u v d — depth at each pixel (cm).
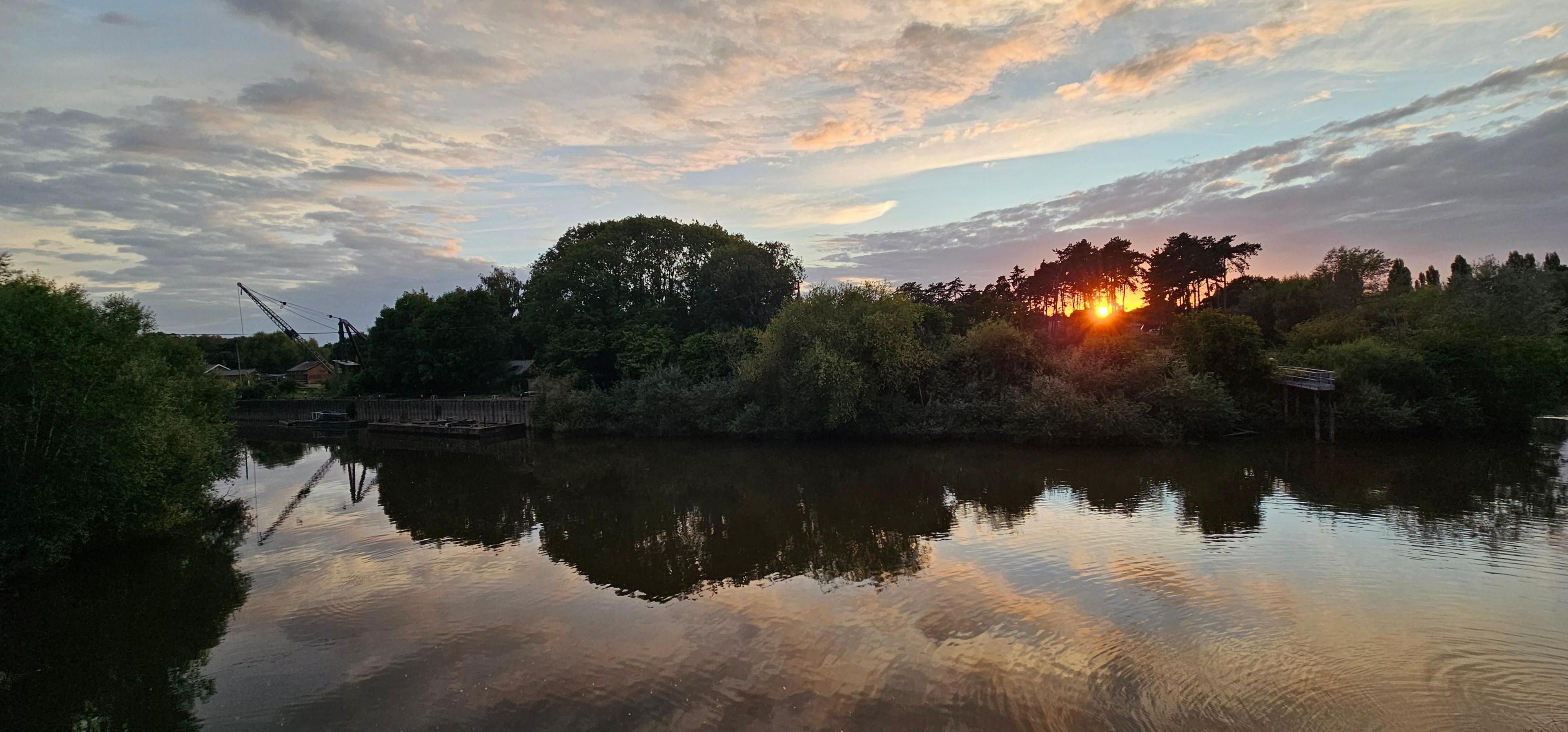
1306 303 6450
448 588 1842
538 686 1271
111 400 2027
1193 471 3136
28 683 1355
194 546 2316
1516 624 1422
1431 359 4012
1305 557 1867
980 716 1127
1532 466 3092
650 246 6769
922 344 4772
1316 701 1144
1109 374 4028
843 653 1370
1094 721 1101
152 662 1430
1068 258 8475
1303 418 4091
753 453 4172
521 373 7044
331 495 3238
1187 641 1377
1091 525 2255
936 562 1931
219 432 2938
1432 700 1140
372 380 7331
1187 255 7856
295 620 1634
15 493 1889
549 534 2419
